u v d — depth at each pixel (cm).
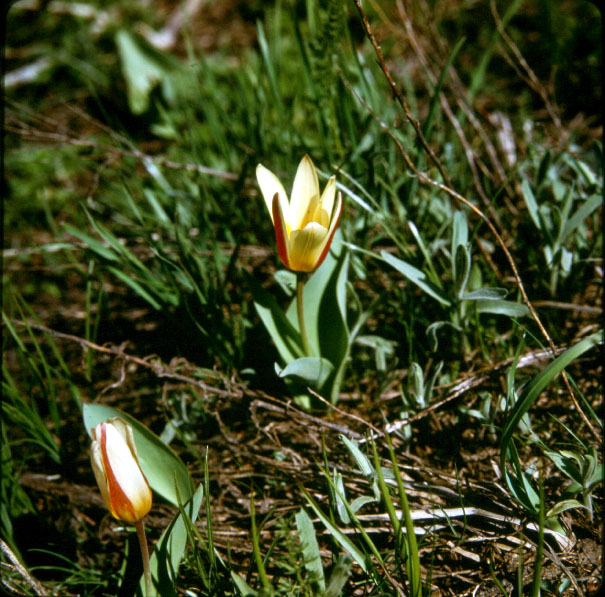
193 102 104
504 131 79
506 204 74
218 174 78
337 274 63
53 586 59
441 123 77
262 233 77
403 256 69
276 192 57
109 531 61
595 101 88
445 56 79
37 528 62
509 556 55
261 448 62
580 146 79
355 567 56
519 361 62
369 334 69
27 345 75
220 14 135
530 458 59
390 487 57
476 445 61
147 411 68
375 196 69
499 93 95
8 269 82
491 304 62
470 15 110
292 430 64
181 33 133
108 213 81
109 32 133
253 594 50
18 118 85
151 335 73
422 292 69
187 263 67
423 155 69
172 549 53
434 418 62
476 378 62
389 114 73
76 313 77
